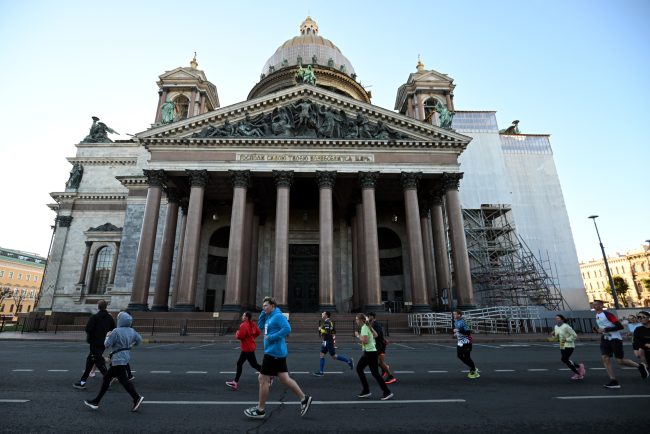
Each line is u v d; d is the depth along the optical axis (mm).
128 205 48438
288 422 7480
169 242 39125
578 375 12039
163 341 25125
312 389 10695
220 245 48562
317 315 32688
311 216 49219
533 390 10484
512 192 50719
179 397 9586
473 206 48344
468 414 8078
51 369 13742
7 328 40312
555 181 51562
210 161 37312
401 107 60125
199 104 54625
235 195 36469
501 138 53438
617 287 109938
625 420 7566
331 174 37312
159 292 36719
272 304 8008
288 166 37375
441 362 16109
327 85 62781
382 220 48844
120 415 7914
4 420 7480
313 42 72938
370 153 38312
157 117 53438
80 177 54969
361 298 40344
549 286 46281
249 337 10875
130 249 46781
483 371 13734
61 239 51344
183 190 42781
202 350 20391
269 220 48469
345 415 8000
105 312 11133
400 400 9336
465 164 50281
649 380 11969
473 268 44938
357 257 43406
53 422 7402
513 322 34375
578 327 35438
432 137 39375
